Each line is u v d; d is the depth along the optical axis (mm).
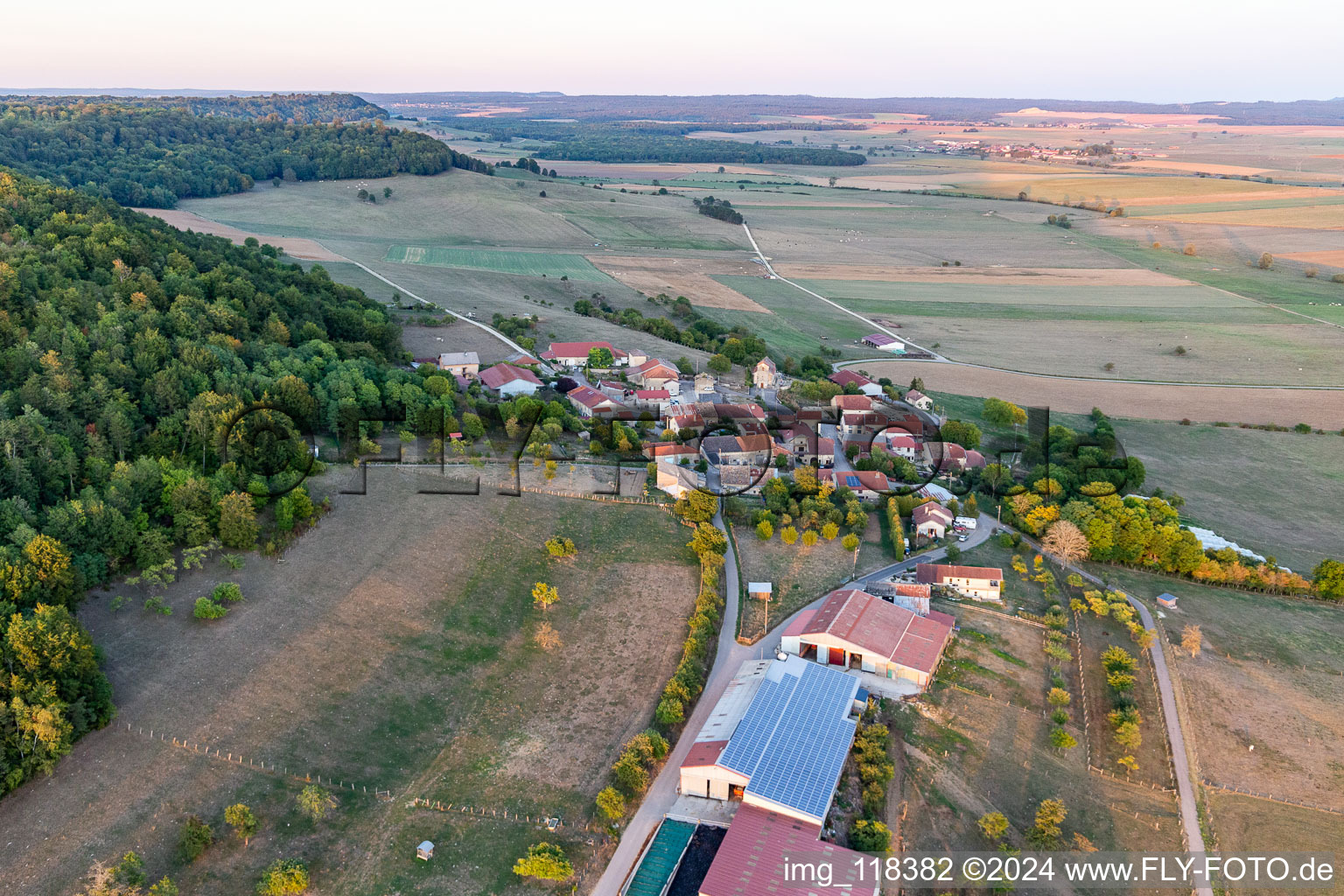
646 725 100438
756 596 126688
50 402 125000
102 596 106000
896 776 94875
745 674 108188
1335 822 91500
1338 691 111812
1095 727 104000
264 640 104875
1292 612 131000
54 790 82812
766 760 91500
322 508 131125
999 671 112625
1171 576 140250
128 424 127125
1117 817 91750
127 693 94125
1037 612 126438
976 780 95375
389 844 83312
